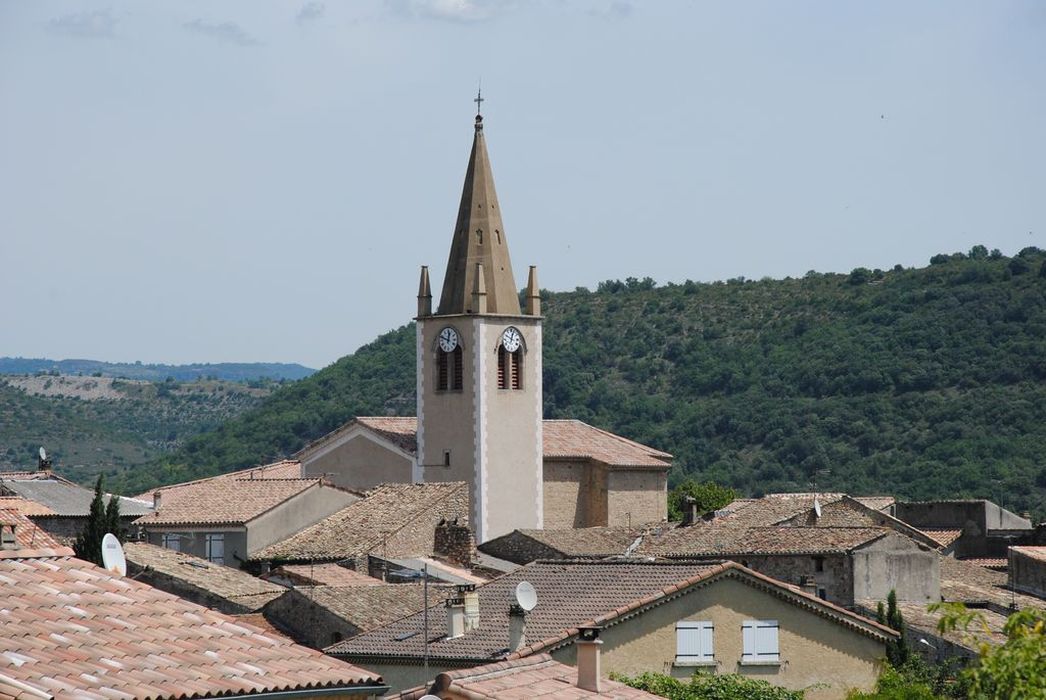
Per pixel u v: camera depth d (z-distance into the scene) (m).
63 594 78.62
